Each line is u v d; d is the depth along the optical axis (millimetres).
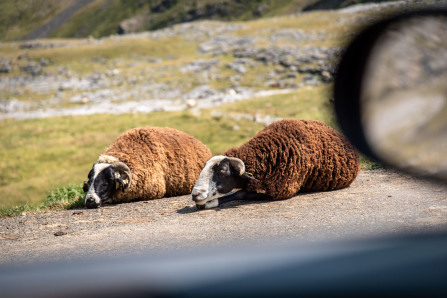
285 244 2988
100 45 92375
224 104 48500
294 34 88312
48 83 70438
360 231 3955
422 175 1403
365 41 1521
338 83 1645
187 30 100250
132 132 9797
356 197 6730
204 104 50688
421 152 1405
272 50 77438
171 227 5723
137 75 71312
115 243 4812
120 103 55625
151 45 91312
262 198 7488
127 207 8430
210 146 30156
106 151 9625
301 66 67750
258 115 39625
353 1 181500
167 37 96375
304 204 6656
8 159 29344
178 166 9633
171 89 61969
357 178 8633
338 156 7656
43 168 27188
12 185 23641
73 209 8695
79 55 86062
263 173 7320
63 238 5629
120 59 84000
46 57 84375
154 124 38938
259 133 7742
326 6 193500
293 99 47281
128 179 9000
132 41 94625
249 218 5902
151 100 56406
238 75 66688
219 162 7309
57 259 3850
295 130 7539
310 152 7449
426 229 3123
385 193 6723
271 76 64750
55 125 41469
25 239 5863
